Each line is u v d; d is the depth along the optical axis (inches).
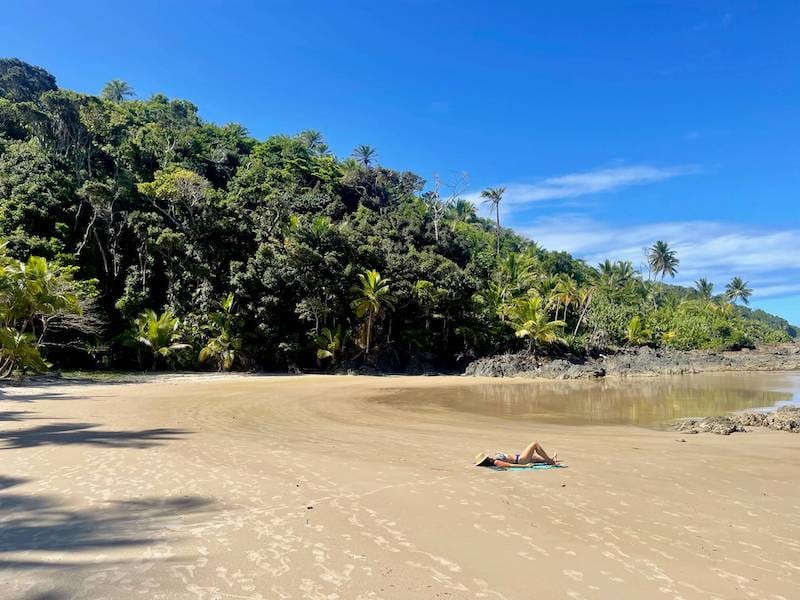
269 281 1841.8
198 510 257.9
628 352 2618.1
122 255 1985.7
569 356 2276.1
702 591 175.2
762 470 373.1
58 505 264.1
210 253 1996.8
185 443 447.2
